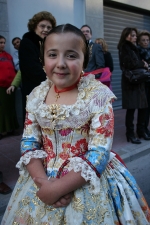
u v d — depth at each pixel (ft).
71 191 3.74
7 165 11.24
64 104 3.97
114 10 23.85
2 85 14.49
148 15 27.84
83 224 3.68
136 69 12.55
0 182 9.05
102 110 3.80
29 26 9.43
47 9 17.57
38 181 3.81
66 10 18.74
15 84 12.89
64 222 3.74
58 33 3.75
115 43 24.62
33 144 4.37
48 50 3.81
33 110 4.29
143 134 14.75
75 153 4.00
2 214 8.10
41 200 3.74
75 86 4.12
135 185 4.51
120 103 26.22
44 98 4.28
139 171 11.59
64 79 3.83
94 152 3.71
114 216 3.95
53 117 3.91
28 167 4.14
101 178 4.06
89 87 3.99
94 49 14.40
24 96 9.50
